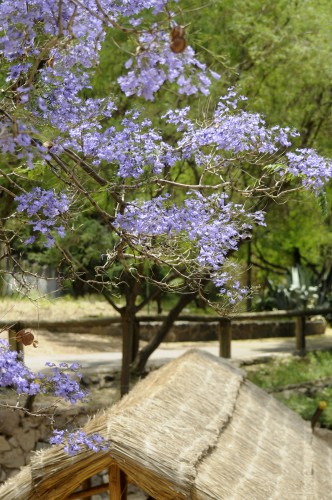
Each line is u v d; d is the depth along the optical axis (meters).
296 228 16.88
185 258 4.05
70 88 3.52
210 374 8.62
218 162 4.55
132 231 3.92
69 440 4.05
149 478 5.36
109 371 12.64
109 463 5.41
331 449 9.03
